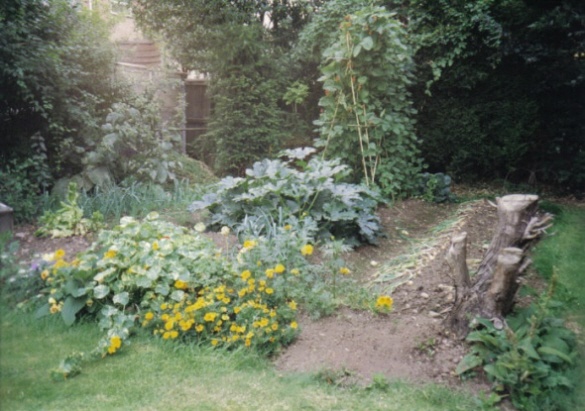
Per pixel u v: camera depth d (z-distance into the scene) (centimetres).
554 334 372
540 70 878
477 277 397
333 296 429
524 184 934
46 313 394
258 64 947
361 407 316
